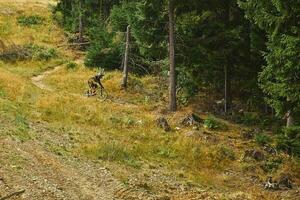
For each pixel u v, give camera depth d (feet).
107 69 145.07
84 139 74.49
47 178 52.75
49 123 80.38
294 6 62.08
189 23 99.96
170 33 98.84
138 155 71.72
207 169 71.36
